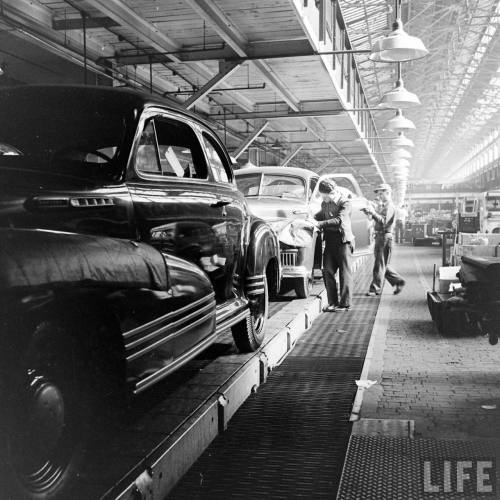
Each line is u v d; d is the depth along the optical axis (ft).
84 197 8.75
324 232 27.91
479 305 19.33
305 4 28.35
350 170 108.27
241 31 32.81
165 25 32.42
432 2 53.11
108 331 8.27
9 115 10.54
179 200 11.28
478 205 53.01
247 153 78.84
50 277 6.91
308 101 51.70
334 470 10.71
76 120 10.32
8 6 28.50
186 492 9.89
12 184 7.98
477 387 15.84
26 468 6.95
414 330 23.68
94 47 36.55
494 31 65.67
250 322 15.83
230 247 14.02
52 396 7.20
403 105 36.47
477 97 97.25
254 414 13.78
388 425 12.89
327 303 29.89
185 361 10.27
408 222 94.84
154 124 11.11
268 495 9.78
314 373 17.38
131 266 8.55
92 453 8.12
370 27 48.39
